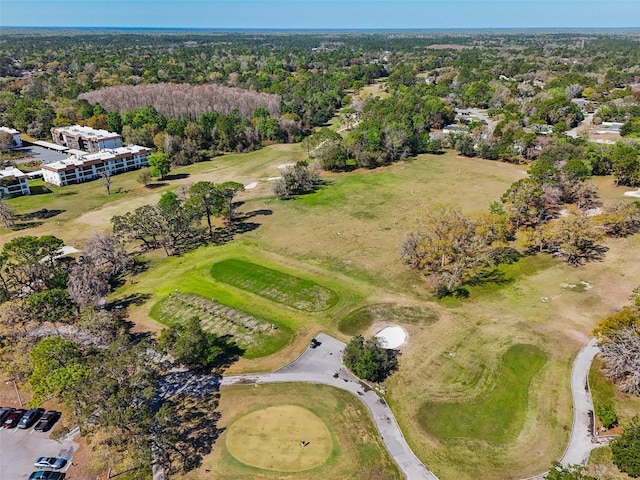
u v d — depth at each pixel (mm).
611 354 54031
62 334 59750
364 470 45312
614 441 44344
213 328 67688
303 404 53438
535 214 95750
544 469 44719
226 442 48562
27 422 50219
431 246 76438
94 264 79375
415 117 172000
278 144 180125
